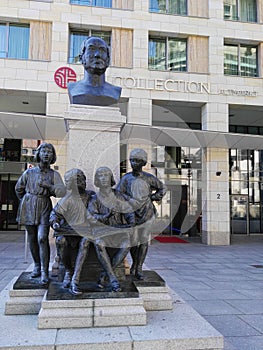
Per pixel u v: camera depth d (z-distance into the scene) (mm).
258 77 15148
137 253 4020
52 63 13617
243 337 3902
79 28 14344
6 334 2934
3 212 18500
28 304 3484
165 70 14344
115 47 14242
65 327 3072
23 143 18422
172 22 14867
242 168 19812
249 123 19766
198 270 8336
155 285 3764
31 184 3949
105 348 2773
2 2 13773
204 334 2967
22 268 8125
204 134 12469
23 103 15516
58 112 13398
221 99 14672
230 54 15781
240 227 19438
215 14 15297
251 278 7395
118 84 13812
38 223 3910
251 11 16266
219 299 5539
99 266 3793
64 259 3531
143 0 14648
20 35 14242
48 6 13984
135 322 3158
